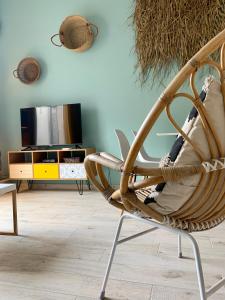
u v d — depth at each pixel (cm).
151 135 350
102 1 365
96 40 370
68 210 263
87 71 376
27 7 396
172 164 75
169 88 65
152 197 80
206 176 73
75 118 364
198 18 319
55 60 388
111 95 368
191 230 85
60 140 370
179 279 129
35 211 265
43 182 390
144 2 339
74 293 121
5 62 409
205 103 70
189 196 76
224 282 84
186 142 72
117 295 118
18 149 406
